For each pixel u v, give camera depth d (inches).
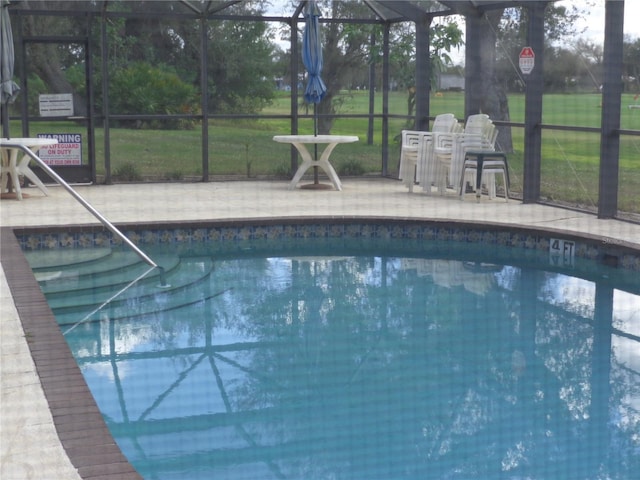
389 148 501.4
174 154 476.4
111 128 463.5
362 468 126.8
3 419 121.2
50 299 240.8
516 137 396.5
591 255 288.2
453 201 392.5
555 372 176.7
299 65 489.4
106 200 390.9
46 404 127.6
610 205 331.9
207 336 205.8
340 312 229.5
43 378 140.0
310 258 303.1
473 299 244.1
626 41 322.0
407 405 156.5
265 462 128.0
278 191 432.5
